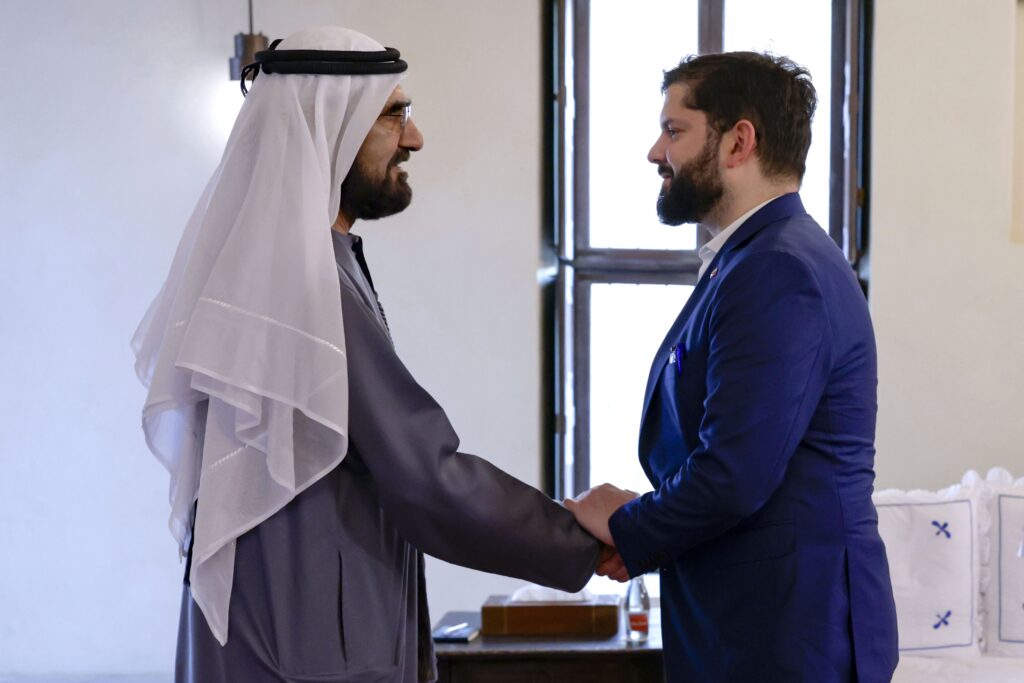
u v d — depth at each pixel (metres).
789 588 2.24
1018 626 4.33
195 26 5.56
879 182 5.31
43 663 5.62
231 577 2.20
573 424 5.60
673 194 2.46
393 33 5.44
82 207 5.61
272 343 2.14
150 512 5.62
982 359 5.27
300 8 5.49
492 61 5.41
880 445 5.30
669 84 2.51
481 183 5.42
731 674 2.27
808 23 5.50
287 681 2.17
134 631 5.62
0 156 5.62
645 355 5.65
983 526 4.43
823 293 2.24
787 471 2.28
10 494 5.63
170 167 5.59
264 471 2.19
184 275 2.25
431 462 2.27
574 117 5.61
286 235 2.19
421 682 2.58
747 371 2.19
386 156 2.40
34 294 5.62
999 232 5.27
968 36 5.26
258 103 2.32
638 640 3.51
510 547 2.36
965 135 5.27
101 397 5.62
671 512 2.26
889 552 4.38
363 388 2.24
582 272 5.65
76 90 5.60
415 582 2.47
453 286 5.43
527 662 3.45
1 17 5.60
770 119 2.40
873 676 2.24
